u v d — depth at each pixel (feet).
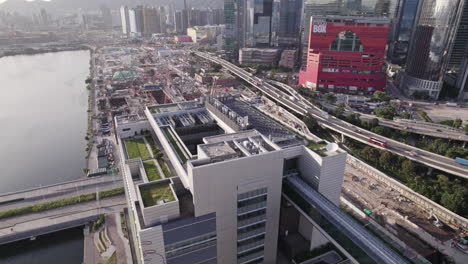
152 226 270.67
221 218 298.97
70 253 403.75
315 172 349.20
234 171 287.69
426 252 382.42
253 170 299.17
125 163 395.96
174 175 368.68
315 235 370.73
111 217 448.65
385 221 442.09
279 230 394.52
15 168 640.58
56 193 499.51
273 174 314.96
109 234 418.51
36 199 485.56
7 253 405.59
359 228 291.58
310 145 372.79
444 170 543.80
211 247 305.94
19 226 424.87
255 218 322.55
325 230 314.76
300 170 377.09
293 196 351.05
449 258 373.81
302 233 392.06
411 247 390.83
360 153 648.38
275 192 325.62
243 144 334.44
